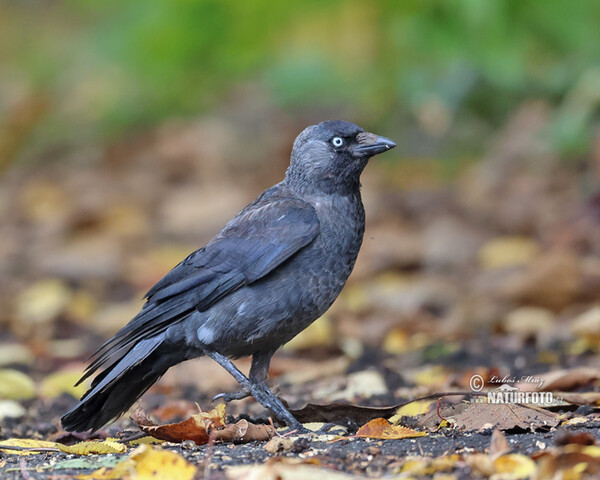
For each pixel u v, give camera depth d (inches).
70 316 491.5
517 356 357.4
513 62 577.0
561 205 531.8
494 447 208.7
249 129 724.0
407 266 526.0
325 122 284.8
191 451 229.9
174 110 776.3
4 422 308.8
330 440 235.3
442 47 593.3
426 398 259.4
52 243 621.9
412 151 639.1
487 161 591.5
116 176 730.8
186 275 269.4
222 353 272.1
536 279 425.7
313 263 269.4
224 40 698.8
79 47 869.2
